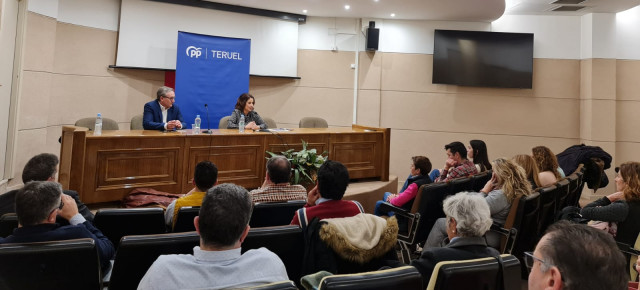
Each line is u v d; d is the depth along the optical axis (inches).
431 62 266.8
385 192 171.6
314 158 156.9
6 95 165.2
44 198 56.9
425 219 117.6
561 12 253.3
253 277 47.5
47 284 51.1
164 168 139.9
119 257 55.8
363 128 202.5
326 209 73.3
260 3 241.1
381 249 65.9
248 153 157.6
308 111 271.3
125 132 141.7
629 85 250.1
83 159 122.7
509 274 53.8
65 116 207.2
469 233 64.1
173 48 233.8
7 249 48.7
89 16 213.2
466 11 241.3
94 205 132.3
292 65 265.0
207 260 47.8
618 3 228.7
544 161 137.8
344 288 44.3
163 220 77.2
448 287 49.7
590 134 248.7
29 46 177.5
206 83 235.0
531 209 102.7
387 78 269.0
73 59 208.5
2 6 153.9
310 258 65.1
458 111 266.7
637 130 249.3
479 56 257.6
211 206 48.2
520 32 260.8
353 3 235.1
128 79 228.5
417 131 268.8
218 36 238.1
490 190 114.7
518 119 263.7
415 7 237.5
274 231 65.2
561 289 28.5
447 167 155.3
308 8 248.7
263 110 265.6
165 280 44.7
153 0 226.7
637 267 53.9
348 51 270.8
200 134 145.3
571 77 259.3
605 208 100.8
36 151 184.9
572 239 28.9
